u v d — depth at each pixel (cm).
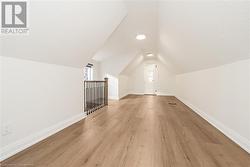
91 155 147
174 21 218
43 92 189
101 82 451
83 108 302
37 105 179
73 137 194
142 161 137
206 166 129
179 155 147
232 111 186
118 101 538
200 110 318
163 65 783
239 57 165
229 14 122
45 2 124
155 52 575
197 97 342
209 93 265
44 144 172
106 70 600
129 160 138
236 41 144
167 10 204
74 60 247
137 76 829
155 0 204
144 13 243
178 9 179
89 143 175
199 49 235
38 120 181
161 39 361
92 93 407
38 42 152
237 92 175
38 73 179
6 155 141
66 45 195
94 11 178
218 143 175
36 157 143
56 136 197
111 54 532
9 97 142
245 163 133
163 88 788
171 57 454
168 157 143
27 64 162
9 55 139
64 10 144
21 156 145
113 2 192
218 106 227
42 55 175
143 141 181
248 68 154
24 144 160
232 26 132
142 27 303
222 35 155
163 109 385
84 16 172
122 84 680
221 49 180
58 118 222
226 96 202
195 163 133
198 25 176
